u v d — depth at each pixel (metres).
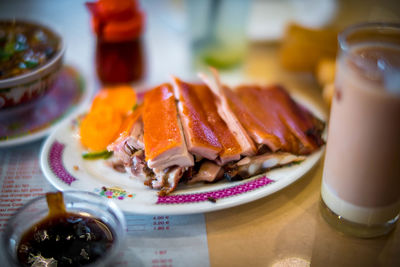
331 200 0.33
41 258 0.30
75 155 0.40
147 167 0.37
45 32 0.48
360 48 0.31
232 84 0.50
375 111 0.28
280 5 0.67
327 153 0.33
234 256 0.33
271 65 0.57
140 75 0.52
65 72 0.53
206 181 0.37
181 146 0.34
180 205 0.34
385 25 0.31
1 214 0.35
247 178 0.37
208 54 0.54
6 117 0.45
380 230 0.33
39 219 0.32
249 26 0.59
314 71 0.54
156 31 0.65
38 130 0.43
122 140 0.37
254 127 0.38
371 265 0.32
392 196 0.31
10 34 0.47
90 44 0.61
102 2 0.48
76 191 0.33
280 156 0.37
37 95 0.44
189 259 0.32
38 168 0.41
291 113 0.42
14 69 0.43
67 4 0.71
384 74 0.26
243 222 0.35
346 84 0.29
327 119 0.45
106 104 0.44
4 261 0.31
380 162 0.29
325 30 0.52
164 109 0.38
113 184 0.37
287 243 0.34
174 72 0.55
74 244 0.31
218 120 0.40
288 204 0.37
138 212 0.33
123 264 0.32
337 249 0.33
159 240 0.34
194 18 0.53
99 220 0.32
